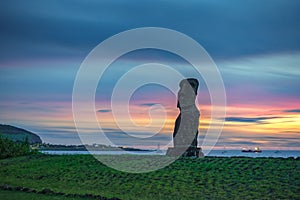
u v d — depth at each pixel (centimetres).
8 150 4341
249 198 2430
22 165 3706
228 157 3456
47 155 4141
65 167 3481
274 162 3133
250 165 3077
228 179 2802
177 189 2681
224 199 2447
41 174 3344
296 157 3344
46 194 2744
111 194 2673
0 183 3098
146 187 2772
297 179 2692
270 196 2441
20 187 2914
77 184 3003
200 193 2581
